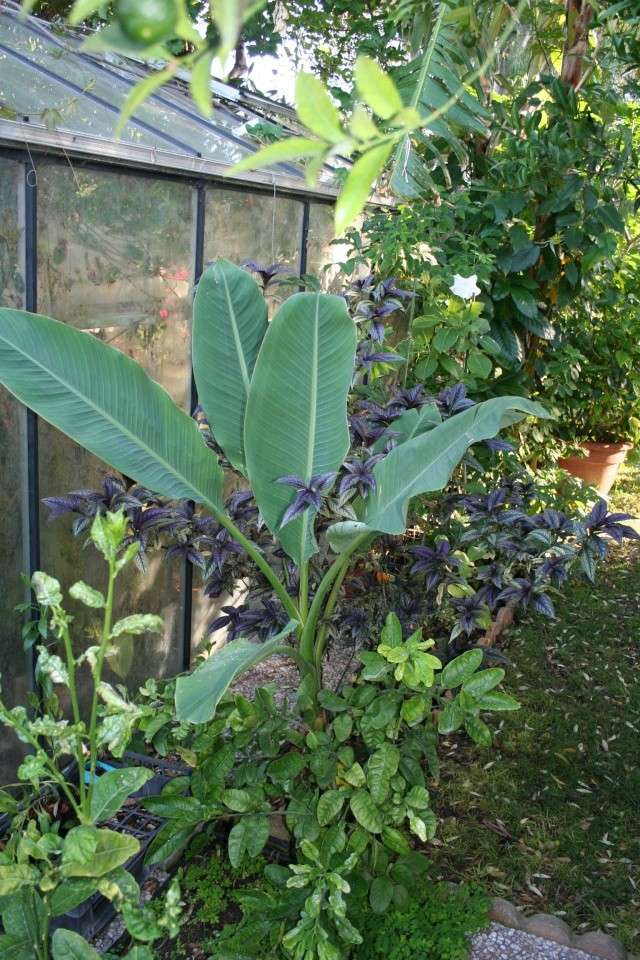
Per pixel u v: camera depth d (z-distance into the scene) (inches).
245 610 116.1
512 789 117.5
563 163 158.2
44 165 91.5
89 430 86.0
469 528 126.2
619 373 214.7
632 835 109.4
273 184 133.5
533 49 176.2
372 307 135.0
